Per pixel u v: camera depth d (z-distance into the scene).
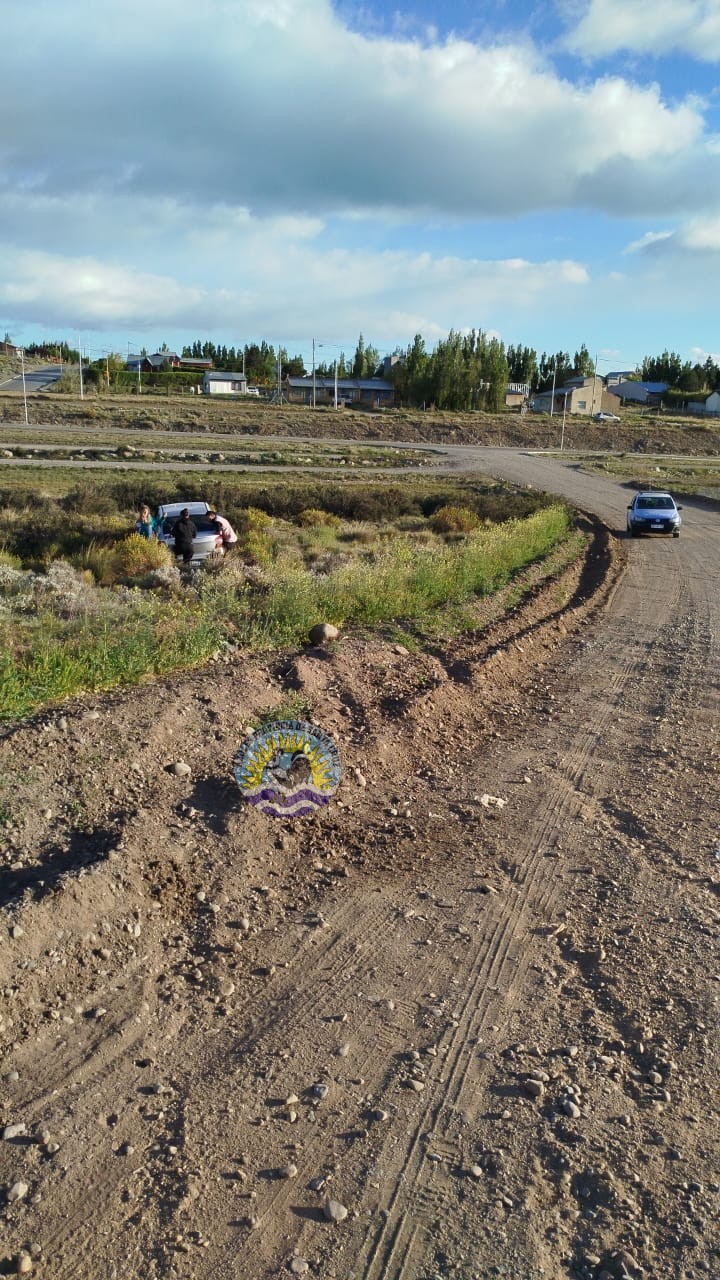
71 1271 2.84
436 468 71.94
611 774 8.12
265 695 8.43
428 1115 3.64
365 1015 4.34
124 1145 3.39
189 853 5.60
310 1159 3.38
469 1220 3.11
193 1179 3.23
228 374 160.25
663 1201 3.23
